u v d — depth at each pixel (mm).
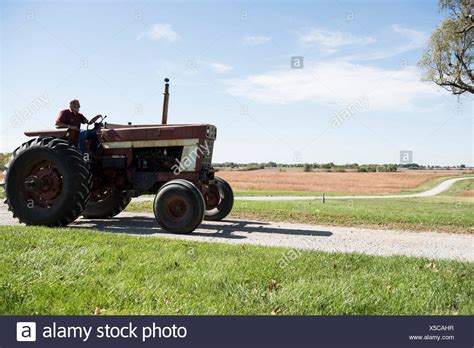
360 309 3928
